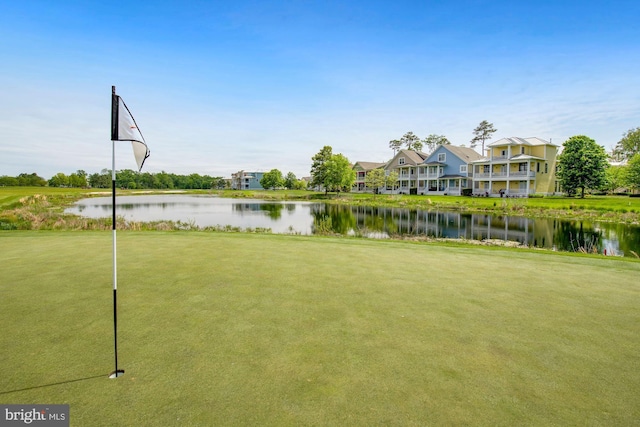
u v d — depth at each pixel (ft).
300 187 325.21
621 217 71.97
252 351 10.25
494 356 10.20
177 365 9.42
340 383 8.64
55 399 7.87
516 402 7.98
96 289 16.06
